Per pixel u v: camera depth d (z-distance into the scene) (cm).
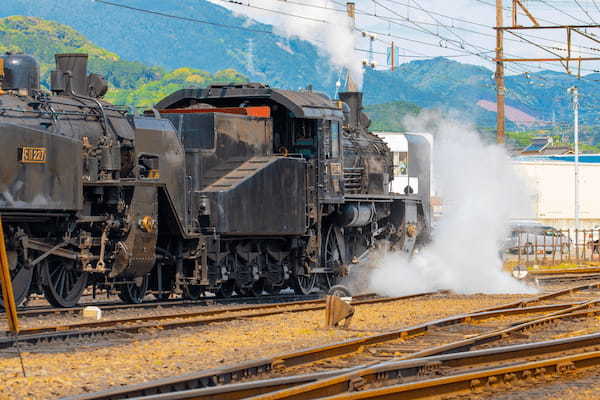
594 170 13188
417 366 1895
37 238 3181
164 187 3641
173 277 3859
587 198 13250
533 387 1800
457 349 2230
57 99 3331
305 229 4319
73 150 3195
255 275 4178
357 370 1797
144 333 2609
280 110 4475
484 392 1731
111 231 3450
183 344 2388
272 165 4112
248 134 4225
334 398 1514
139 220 3475
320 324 2948
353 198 4697
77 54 3588
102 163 3412
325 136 4475
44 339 2348
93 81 3666
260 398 1498
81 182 3244
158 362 2070
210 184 3988
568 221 12938
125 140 3519
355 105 5447
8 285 1869
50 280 3247
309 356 2077
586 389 1777
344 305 2838
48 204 3073
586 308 3444
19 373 1872
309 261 4438
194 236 3762
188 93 4409
